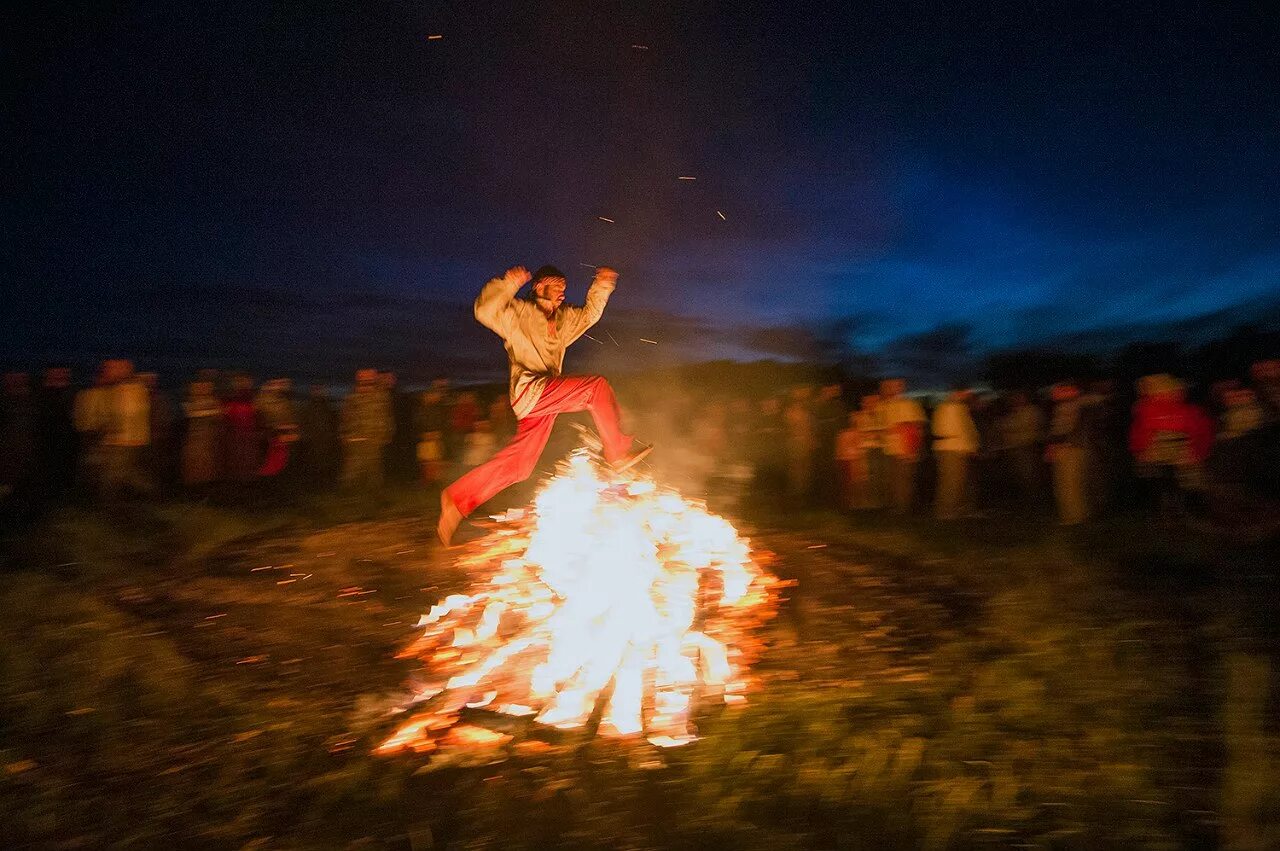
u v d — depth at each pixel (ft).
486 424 39.55
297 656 18.21
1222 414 28.45
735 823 11.97
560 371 21.71
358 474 39.99
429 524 27.89
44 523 30.09
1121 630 18.12
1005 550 26.16
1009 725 14.29
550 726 14.85
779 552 25.29
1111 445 34.76
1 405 37.52
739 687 16.03
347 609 20.74
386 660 17.93
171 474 41.14
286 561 24.64
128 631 19.47
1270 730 13.92
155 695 16.22
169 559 25.88
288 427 40.83
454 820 12.34
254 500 37.81
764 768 13.16
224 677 17.20
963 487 34.58
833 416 42.70
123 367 34.37
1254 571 22.95
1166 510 30.94
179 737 14.88
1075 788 12.46
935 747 13.58
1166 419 29.01
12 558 26.12
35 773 13.85
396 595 21.49
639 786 13.00
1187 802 12.32
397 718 15.38
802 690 15.65
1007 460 39.01
